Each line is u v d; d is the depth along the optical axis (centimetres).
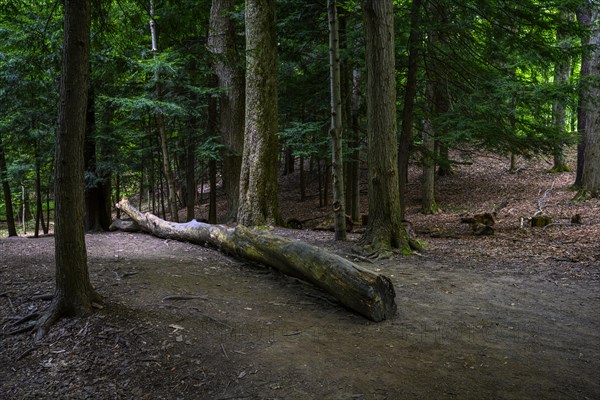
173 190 1306
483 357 385
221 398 323
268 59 1169
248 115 1189
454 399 315
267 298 578
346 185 1636
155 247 949
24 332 435
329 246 920
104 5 639
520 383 337
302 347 409
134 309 485
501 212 1537
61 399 332
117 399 330
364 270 507
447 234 1148
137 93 1338
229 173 1477
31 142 1254
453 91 1210
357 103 1477
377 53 845
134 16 721
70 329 432
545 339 425
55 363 381
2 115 1161
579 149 1602
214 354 390
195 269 730
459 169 2322
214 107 1573
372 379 345
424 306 538
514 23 1104
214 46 1461
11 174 1342
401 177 1220
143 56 1177
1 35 954
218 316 489
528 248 894
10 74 1016
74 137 457
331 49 934
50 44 787
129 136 1389
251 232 747
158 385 344
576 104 1138
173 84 1288
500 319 486
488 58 1191
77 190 464
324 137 1293
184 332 433
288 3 1324
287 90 1541
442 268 741
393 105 859
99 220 1302
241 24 1516
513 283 638
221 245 850
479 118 1139
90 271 664
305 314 513
